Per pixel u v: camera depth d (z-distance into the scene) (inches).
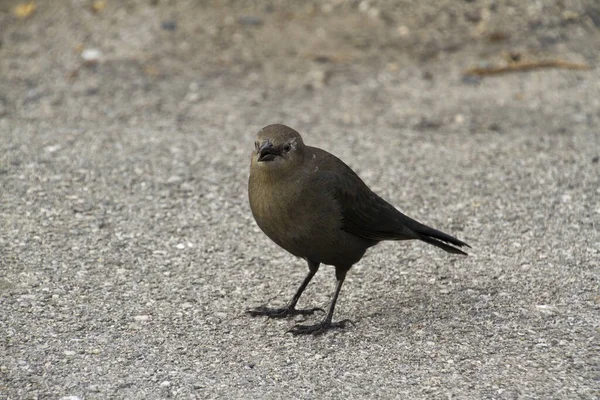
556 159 550.6
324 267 422.6
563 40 776.3
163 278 401.7
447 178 523.8
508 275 407.5
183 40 757.9
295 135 347.9
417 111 657.6
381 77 718.5
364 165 544.4
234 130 608.1
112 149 553.9
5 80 698.2
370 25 788.0
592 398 303.4
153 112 644.1
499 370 324.2
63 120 623.2
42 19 791.7
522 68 732.7
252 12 799.7
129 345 340.5
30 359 325.1
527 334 351.9
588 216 470.0
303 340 351.6
